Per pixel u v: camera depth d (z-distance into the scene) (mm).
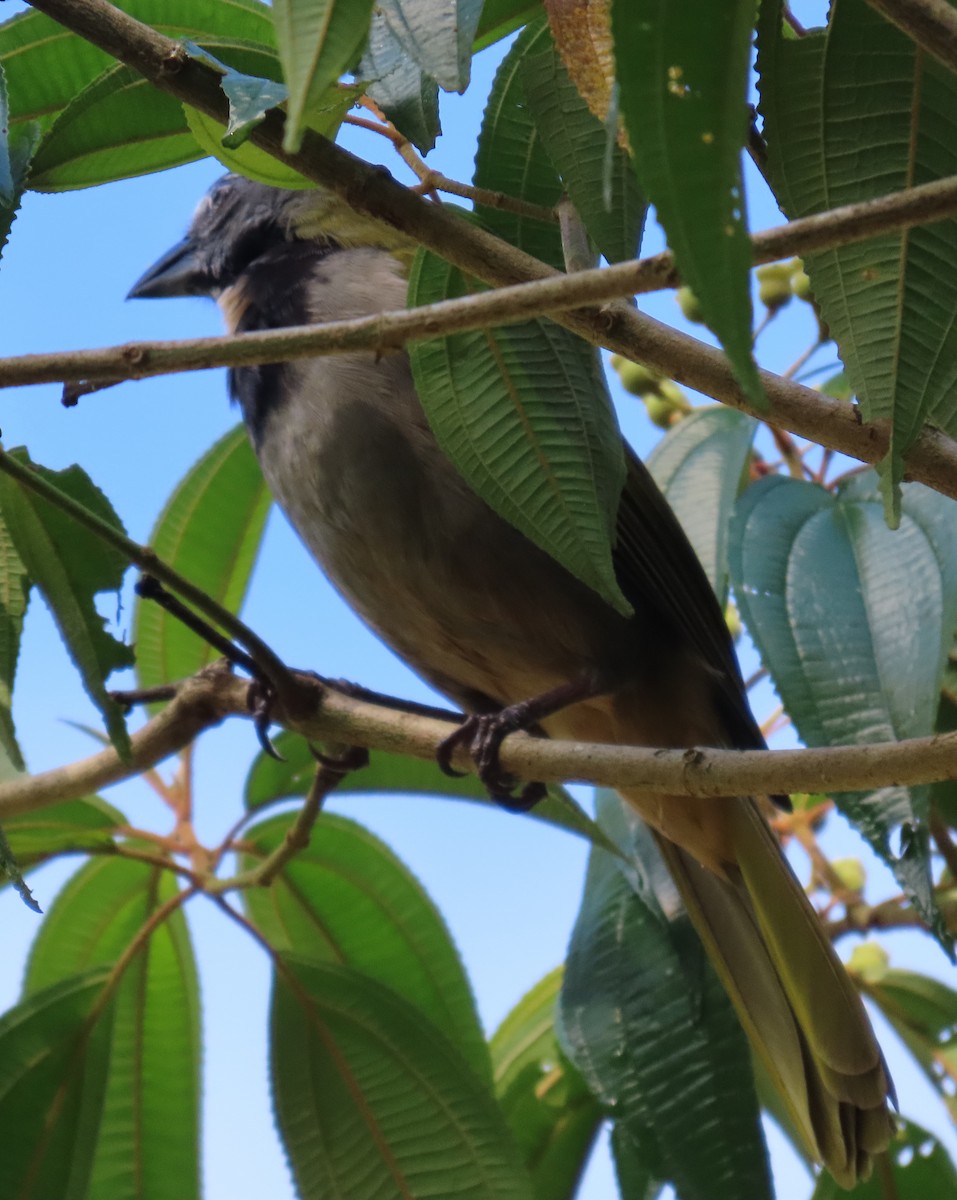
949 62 3172
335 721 6438
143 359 3859
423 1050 7086
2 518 5469
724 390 4355
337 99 4285
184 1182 7496
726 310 2643
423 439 7973
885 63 3982
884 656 6332
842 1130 7391
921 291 3945
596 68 4168
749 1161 6762
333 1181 7031
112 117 5156
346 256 8875
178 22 5617
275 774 7574
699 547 7801
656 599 8477
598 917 7465
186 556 8336
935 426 4414
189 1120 7523
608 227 4430
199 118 4648
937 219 3182
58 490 5035
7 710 5551
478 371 4727
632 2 2670
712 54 2658
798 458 7930
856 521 6789
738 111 2656
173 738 6766
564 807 7172
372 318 3697
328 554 8484
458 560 8172
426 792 7539
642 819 8555
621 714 8766
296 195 9234
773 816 8852
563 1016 7207
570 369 4719
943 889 7605
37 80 5742
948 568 6387
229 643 6484
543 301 3512
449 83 3895
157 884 7621
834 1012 7559
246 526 8406
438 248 4348
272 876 7211
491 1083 7688
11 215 5145
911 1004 7922
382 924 7965
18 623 5609
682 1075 6949
